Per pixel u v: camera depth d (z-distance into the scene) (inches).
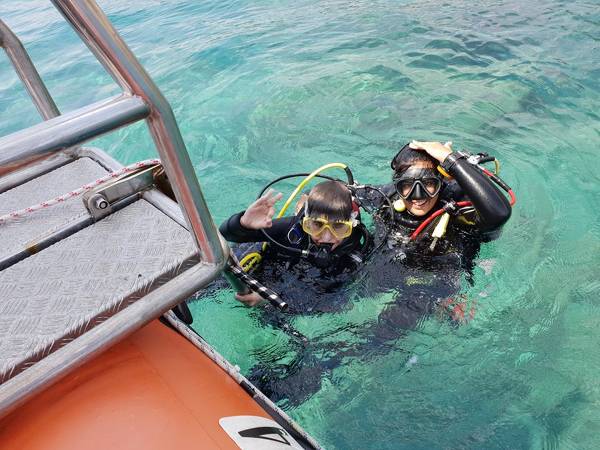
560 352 99.8
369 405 93.4
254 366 99.8
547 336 102.7
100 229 58.2
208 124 187.5
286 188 155.4
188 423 46.4
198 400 49.3
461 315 105.7
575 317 106.5
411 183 106.5
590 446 84.7
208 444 44.9
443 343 101.7
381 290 106.3
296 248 104.4
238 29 265.0
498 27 236.1
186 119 191.6
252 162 167.5
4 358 43.8
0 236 59.6
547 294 111.9
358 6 278.4
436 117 179.0
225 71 222.1
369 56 222.2
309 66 218.5
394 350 100.6
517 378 95.9
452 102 186.1
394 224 115.9
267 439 50.1
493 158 112.0
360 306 104.8
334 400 94.4
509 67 203.2
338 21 262.2
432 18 252.4
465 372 97.3
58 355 44.5
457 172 106.7
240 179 160.9
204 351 60.3
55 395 46.6
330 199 98.0
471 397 93.5
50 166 72.5
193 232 49.2
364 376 97.5
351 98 194.2
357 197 117.6
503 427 88.7
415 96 191.8
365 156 164.7
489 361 98.6
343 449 87.8
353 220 101.7
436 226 109.7
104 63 37.1
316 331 103.3
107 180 60.9
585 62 201.6
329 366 98.6
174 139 41.1
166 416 46.2
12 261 54.6
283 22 268.4
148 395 47.8
